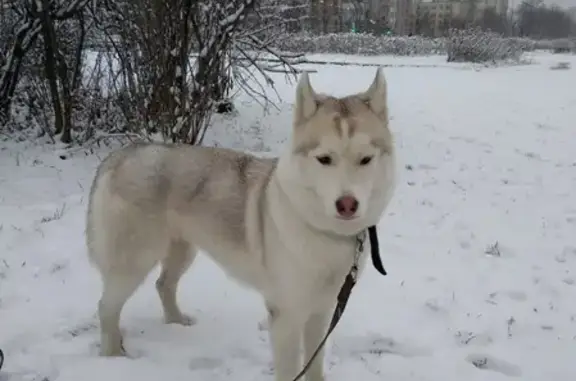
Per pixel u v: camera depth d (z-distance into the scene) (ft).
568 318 7.35
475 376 6.18
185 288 7.84
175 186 6.00
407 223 10.43
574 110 23.39
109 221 6.09
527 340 6.86
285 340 5.52
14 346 6.39
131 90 13.12
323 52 56.90
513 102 25.41
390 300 7.63
